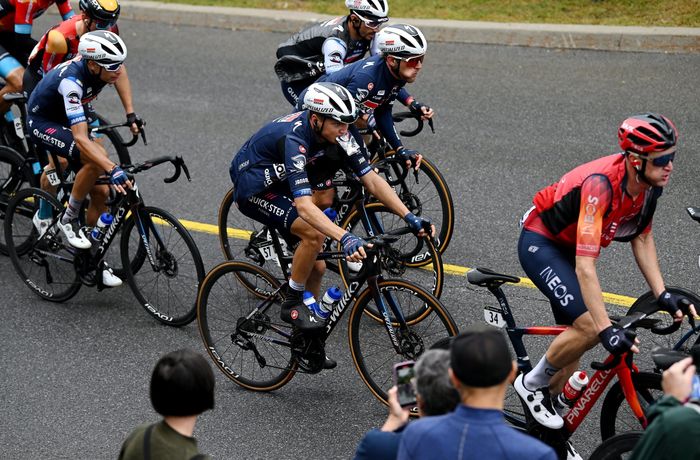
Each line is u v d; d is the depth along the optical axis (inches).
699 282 663.1
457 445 298.5
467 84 1019.9
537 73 1032.2
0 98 849.5
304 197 507.5
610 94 968.3
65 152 664.4
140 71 1125.1
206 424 555.2
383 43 609.3
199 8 1269.7
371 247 493.0
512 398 540.4
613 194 434.9
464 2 1206.9
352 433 540.7
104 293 716.7
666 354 397.4
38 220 700.0
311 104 506.3
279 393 584.1
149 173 888.3
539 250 475.5
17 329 667.4
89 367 616.1
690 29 1049.5
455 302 665.6
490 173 837.2
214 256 747.4
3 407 574.9
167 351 633.0
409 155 671.8
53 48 727.1
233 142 938.1
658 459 310.0
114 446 534.6
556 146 876.0
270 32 1219.2
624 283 668.1
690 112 916.6
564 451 475.5
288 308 552.7
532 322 633.0
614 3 1149.7
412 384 349.7
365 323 601.9
